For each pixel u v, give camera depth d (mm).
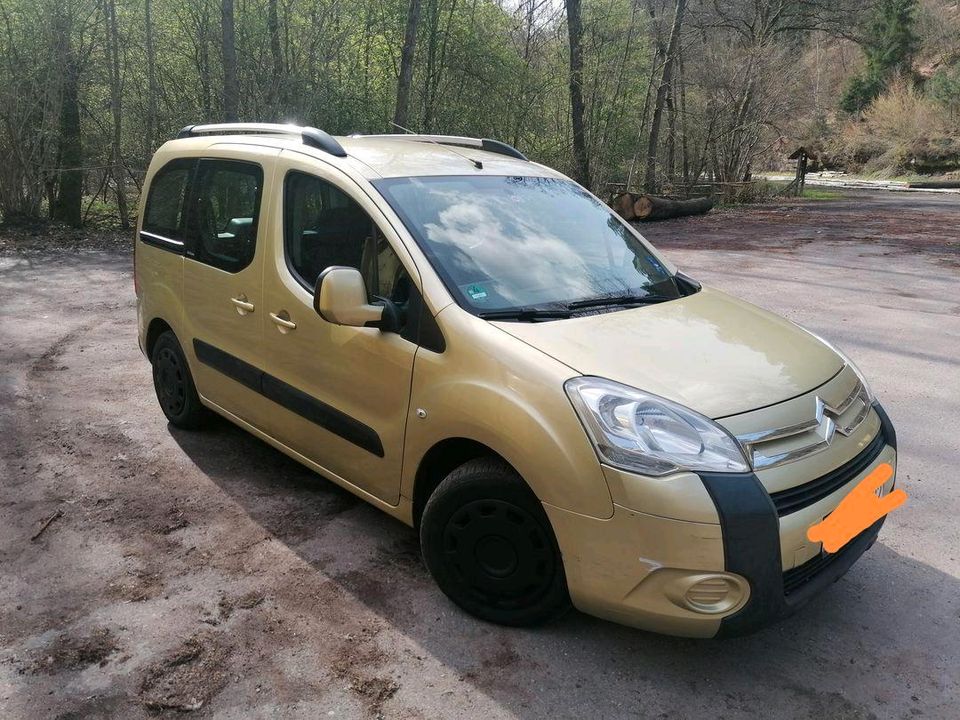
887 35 53375
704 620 2383
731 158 27500
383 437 3092
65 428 4711
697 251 13305
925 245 13961
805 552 2465
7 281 9383
